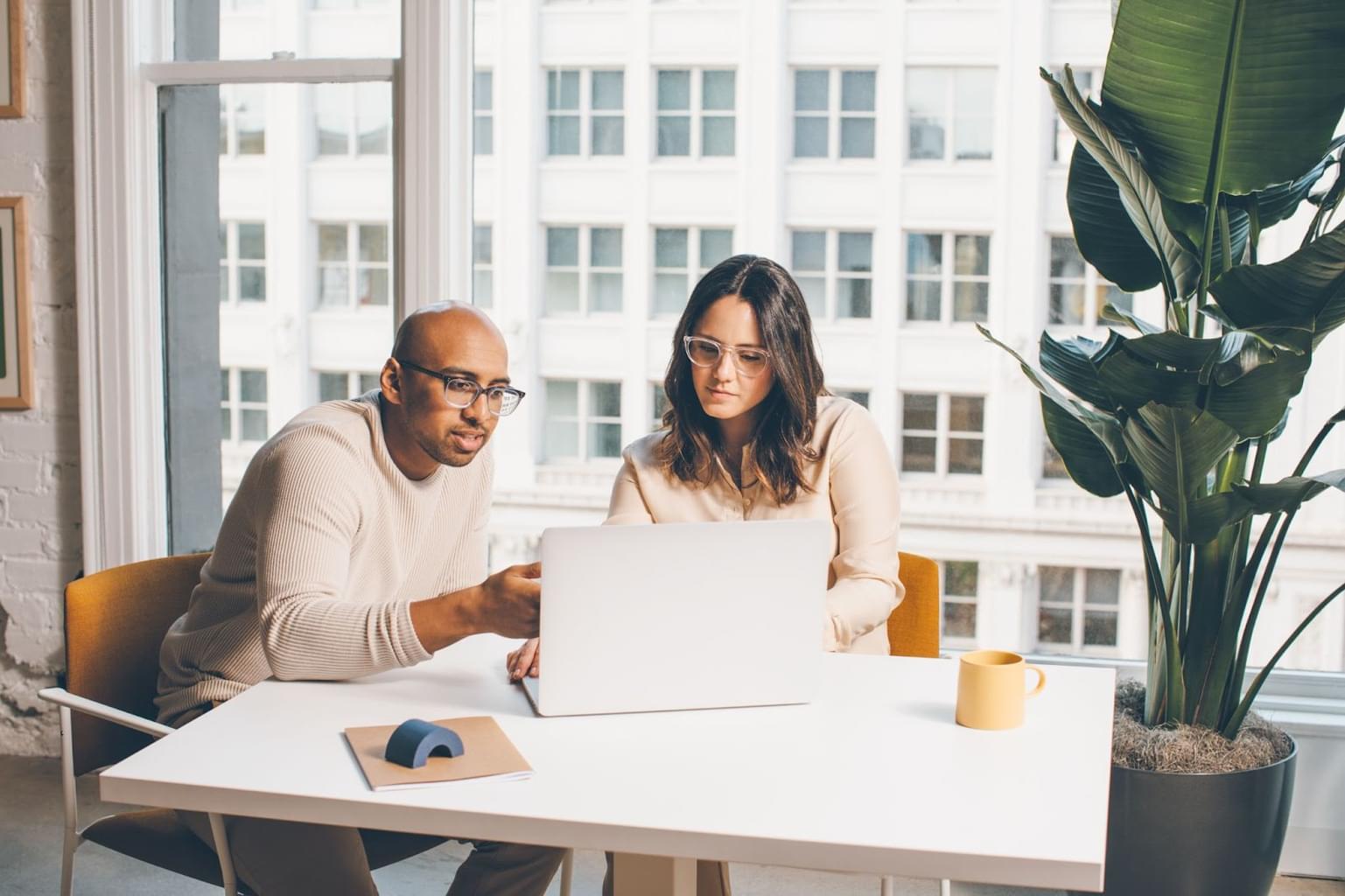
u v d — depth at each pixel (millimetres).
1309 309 1863
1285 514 2088
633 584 1396
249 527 1745
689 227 21484
